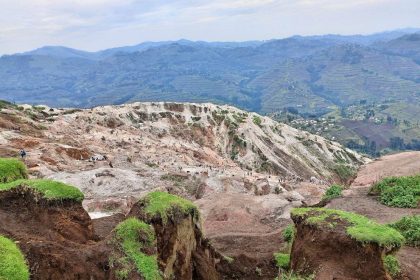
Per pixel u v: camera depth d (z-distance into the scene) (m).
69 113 79.56
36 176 32.62
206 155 71.56
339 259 12.92
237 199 26.89
